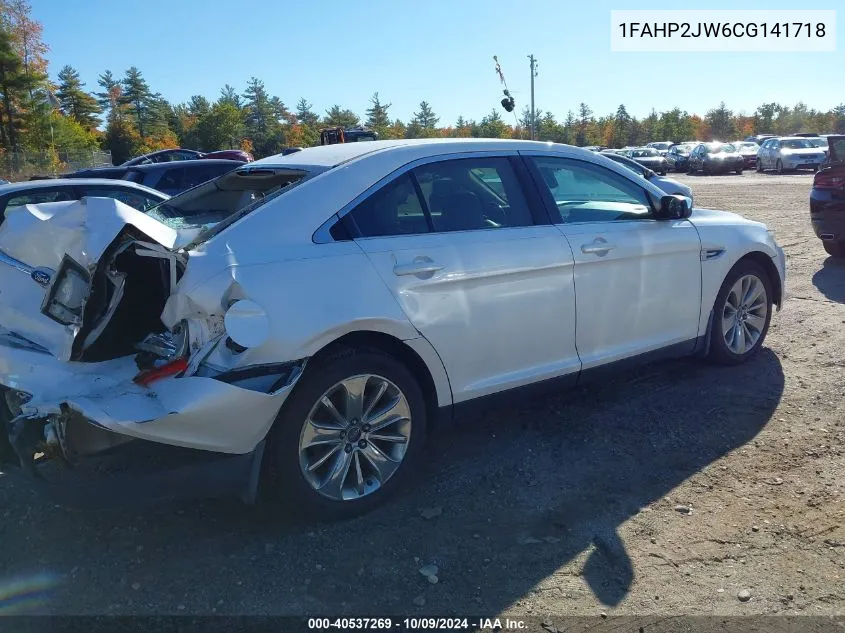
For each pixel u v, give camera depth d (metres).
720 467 3.80
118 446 2.87
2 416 3.30
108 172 12.56
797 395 4.69
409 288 3.44
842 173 8.21
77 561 3.11
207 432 2.94
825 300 6.96
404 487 3.70
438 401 3.66
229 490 3.11
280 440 3.15
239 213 3.41
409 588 2.89
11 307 3.41
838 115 97.75
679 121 100.06
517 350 3.88
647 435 4.20
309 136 93.06
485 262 3.69
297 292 3.12
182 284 3.03
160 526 3.38
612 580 2.91
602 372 4.33
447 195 3.79
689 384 4.94
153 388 2.98
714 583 2.88
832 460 3.82
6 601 2.83
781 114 104.81
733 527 3.25
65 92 85.62
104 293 3.12
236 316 2.94
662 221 4.62
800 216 13.48
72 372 3.18
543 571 2.98
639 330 4.46
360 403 3.36
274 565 3.06
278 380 3.03
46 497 3.01
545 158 4.23
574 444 4.12
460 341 3.64
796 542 3.13
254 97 97.31
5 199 7.04
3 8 57.19
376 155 3.68
